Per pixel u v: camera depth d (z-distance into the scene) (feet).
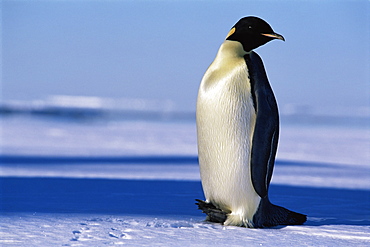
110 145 242.17
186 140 292.61
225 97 52.54
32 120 479.00
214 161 53.93
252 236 48.73
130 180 102.06
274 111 53.06
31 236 45.47
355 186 110.93
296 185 104.83
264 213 55.11
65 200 72.02
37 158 165.07
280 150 237.45
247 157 52.75
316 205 76.69
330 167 157.99
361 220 63.10
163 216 60.03
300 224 58.70
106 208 65.21
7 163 146.20
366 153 239.09
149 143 262.26
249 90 52.49
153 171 130.62
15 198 73.05
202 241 45.65
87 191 83.46
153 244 43.68
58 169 131.85
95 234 46.98
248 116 52.39
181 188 91.09
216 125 53.06
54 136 291.99
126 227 50.83
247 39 54.24
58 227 49.78
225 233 49.67
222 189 54.24
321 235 51.37
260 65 54.60
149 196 79.61
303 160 185.57
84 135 309.63
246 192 53.47
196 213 63.52
